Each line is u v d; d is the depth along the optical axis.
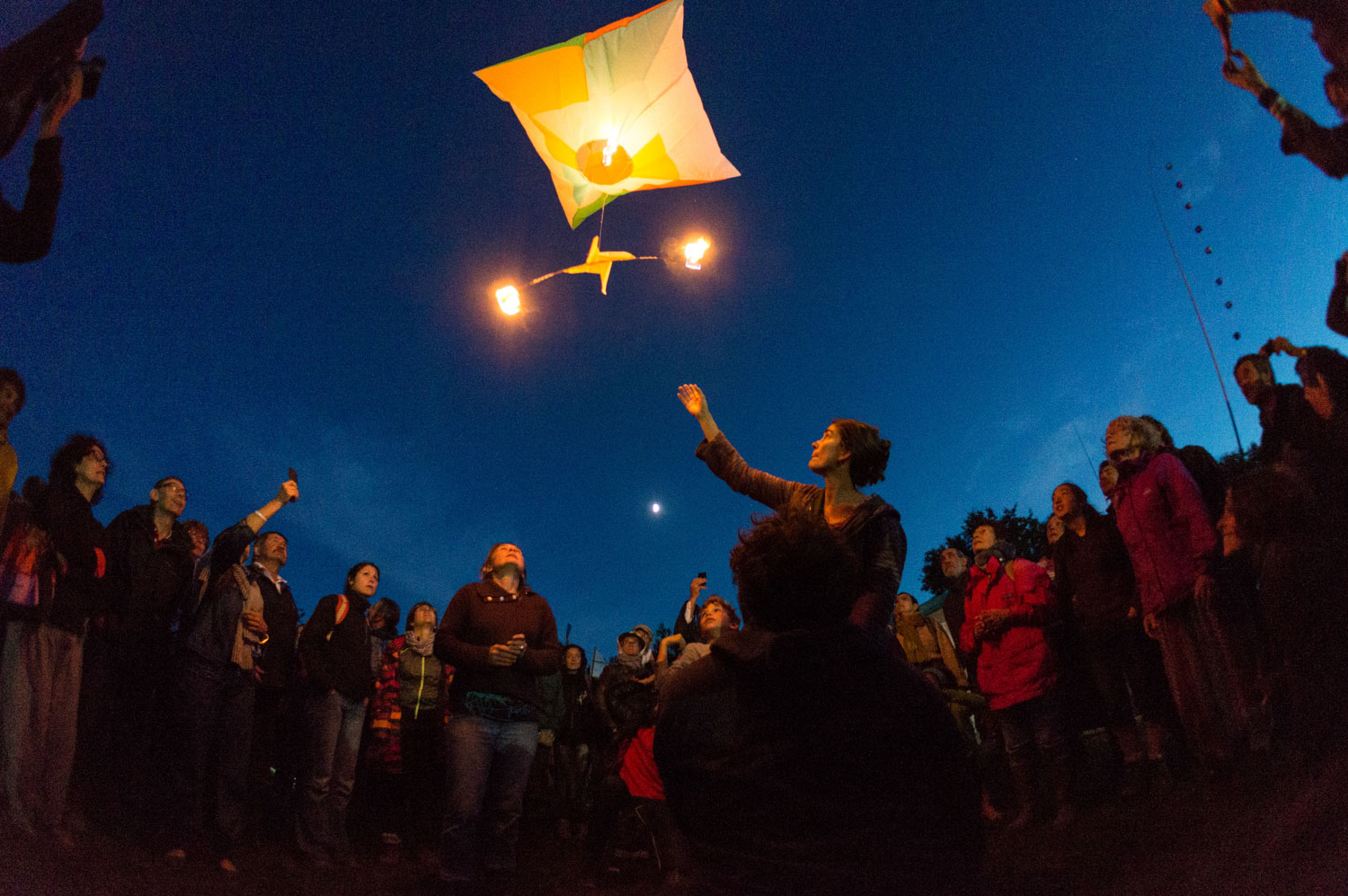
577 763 5.43
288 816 4.27
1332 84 1.85
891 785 1.13
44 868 2.23
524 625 3.45
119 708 2.97
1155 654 3.38
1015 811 4.03
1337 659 2.11
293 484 3.69
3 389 2.28
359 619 4.14
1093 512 3.79
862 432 2.32
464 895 2.99
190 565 3.36
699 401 2.67
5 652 2.38
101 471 2.80
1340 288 2.32
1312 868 1.64
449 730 3.19
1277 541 2.32
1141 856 2.04
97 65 1.85
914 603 5.03
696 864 1.19
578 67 3.96
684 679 1.21
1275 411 2.51
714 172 4.04
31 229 1.77
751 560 1.21
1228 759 2.77
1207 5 2.02
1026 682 3.53
